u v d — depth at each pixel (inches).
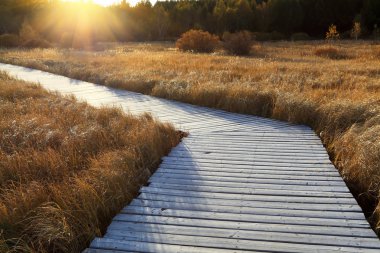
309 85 441.1
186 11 2352.4
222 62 765.9
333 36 1701.5
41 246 133.6
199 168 216.1
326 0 2285.9
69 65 725.3
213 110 372.8
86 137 245.8
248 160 228.4
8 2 2321.6
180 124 319.6
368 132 238.5
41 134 252.5
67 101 379.2
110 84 527.8
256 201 171.6
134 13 2389.3
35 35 1621.6
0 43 1549.0
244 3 2299.5
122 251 134.6
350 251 130.7
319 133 291.4
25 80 581.6
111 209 164.9
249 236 142.3
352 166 211.2
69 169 202.5
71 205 156.8
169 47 1475.1
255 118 340.2
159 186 190.4
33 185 171.3
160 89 445.7
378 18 2114.9
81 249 141.3
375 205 185.2
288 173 205.5
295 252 131.3
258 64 697.6
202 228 148.7
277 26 2297.0
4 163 200.2
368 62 764.6
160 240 140.9
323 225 149.0
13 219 146.2
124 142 243.0
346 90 391.5
